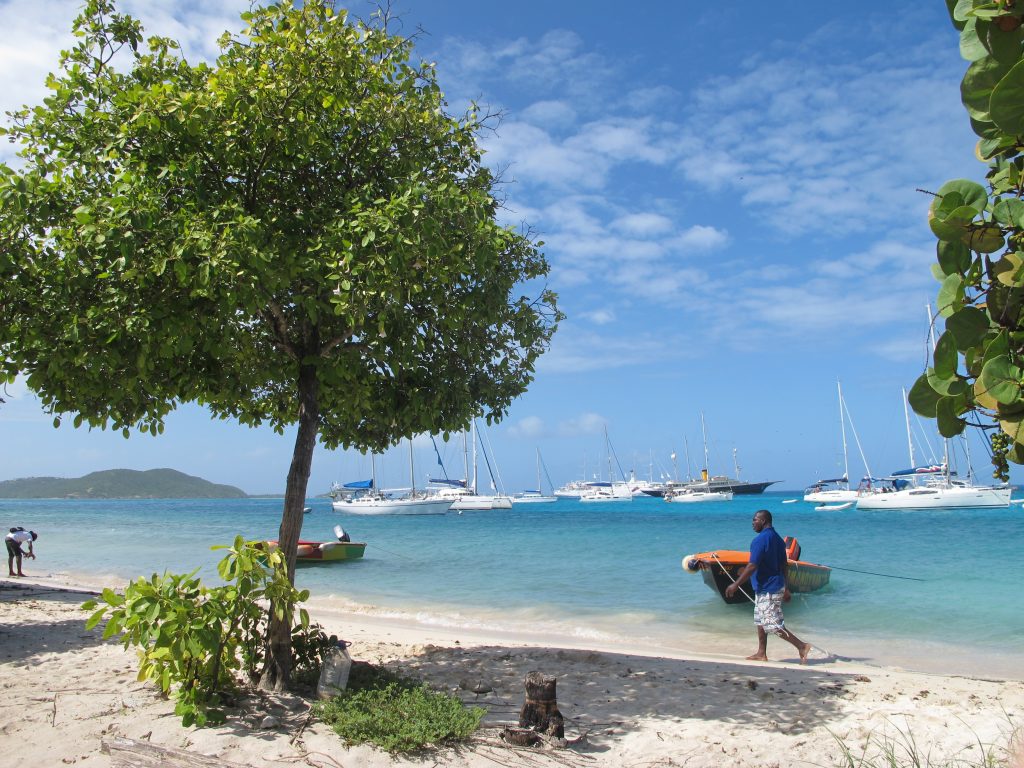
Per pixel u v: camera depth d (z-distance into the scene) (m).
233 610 5.77
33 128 6.13
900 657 10.59
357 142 6.84
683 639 12.17
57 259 5.57
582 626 13.41
